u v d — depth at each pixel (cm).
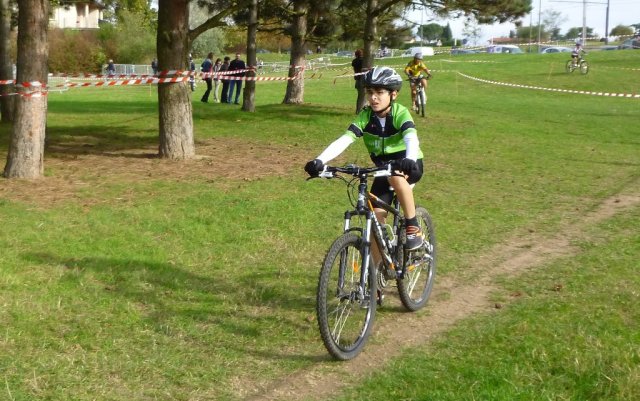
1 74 1803
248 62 2069
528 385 413
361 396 413
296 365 458
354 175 469
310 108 2217
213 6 2197
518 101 2761
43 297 561
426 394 406
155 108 2350
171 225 786
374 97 478
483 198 982
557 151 1440
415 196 986
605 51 5191
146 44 5659
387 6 1977
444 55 5622
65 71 5247
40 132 1018
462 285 624
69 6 2259
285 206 884
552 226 831
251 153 1338
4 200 877
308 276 634
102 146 1396
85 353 468
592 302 557
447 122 1897
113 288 592
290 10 2264
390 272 512
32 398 406
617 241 754
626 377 411
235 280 622
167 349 478
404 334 512
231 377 441
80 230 756
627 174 1182
